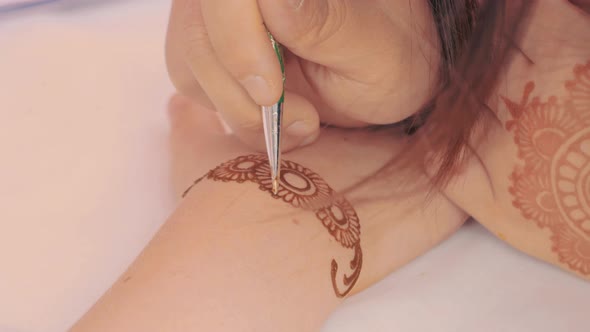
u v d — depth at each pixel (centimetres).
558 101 37
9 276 38
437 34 37
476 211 40
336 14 33
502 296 39
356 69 35
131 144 44
